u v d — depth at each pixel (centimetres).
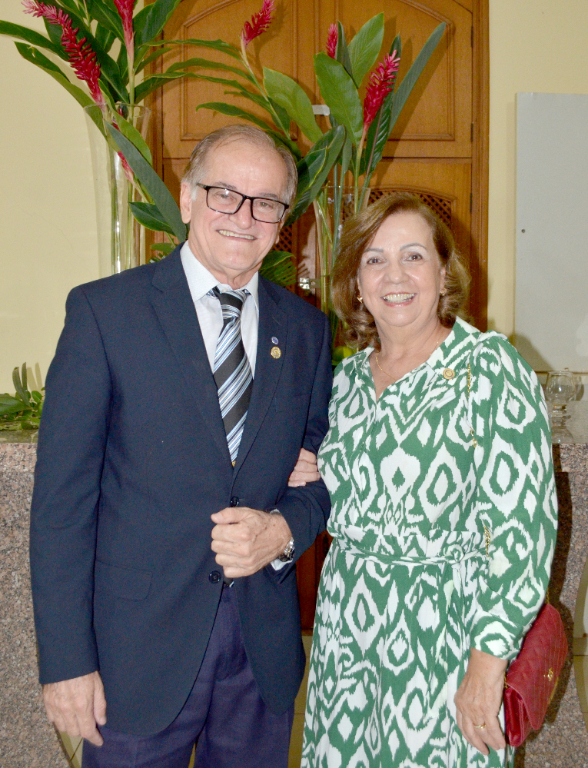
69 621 103
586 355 275
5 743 155
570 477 160
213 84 268
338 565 121
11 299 264
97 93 161
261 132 118
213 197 114
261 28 179
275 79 160
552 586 163
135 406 109
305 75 269
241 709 120
